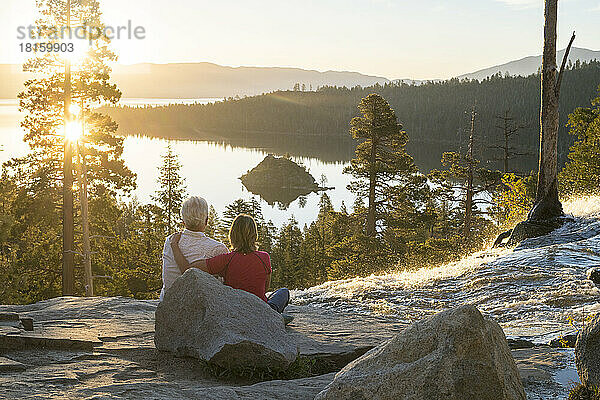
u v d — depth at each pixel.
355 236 53.66
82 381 4.34
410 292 12.84
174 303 5.19
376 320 7.34
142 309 7.35
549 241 17.55
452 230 64.12
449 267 15.71
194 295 5.11
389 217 57.56
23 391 3.82
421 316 10.53
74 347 5.20
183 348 5.02
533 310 10.17
